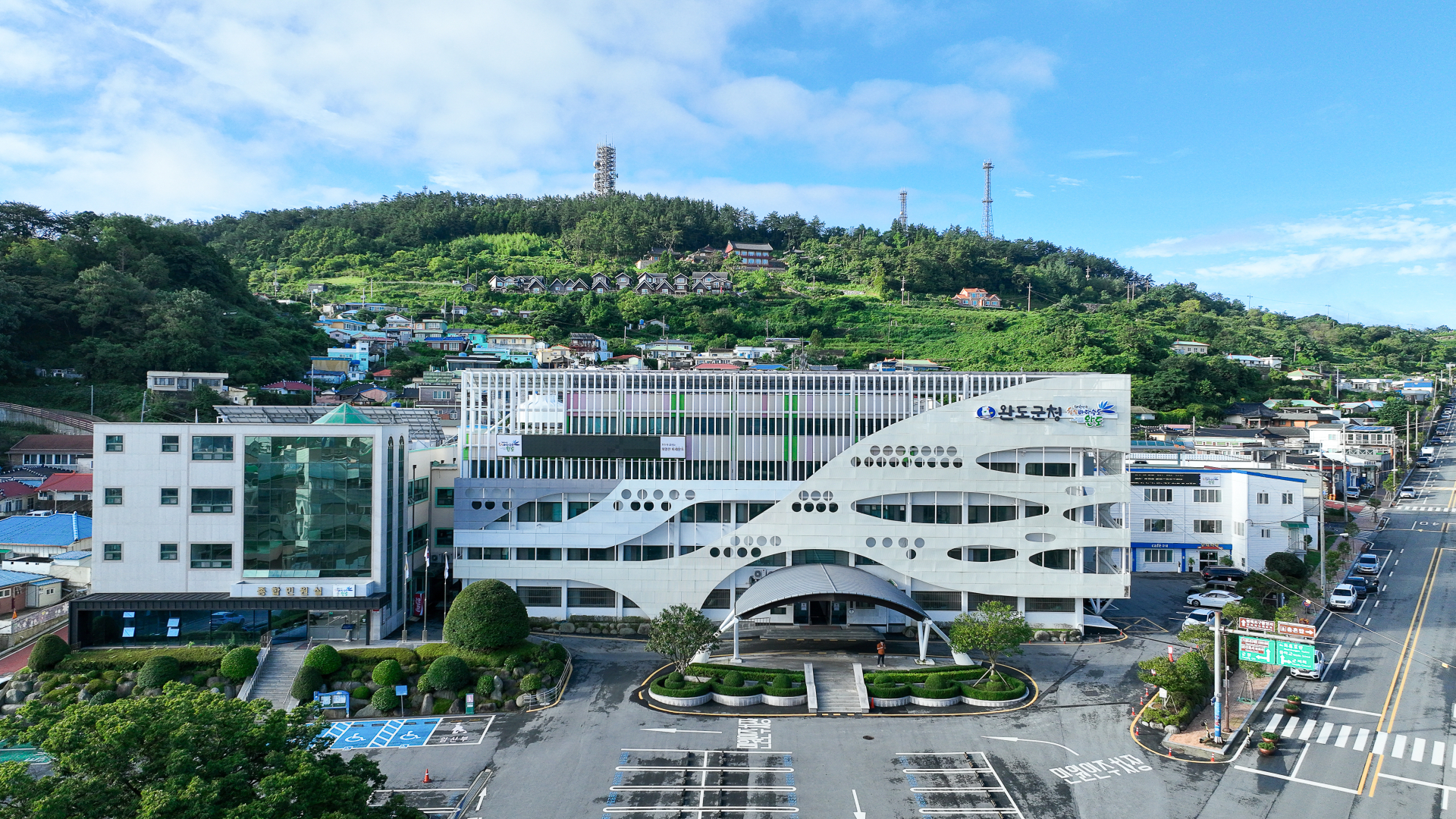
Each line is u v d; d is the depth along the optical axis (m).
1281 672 65.94
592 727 56.16
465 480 75.75
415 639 71.19
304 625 69.62
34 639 72.19
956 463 74.50
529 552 76.12
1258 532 96.38
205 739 30.94
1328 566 96.56
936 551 74.44
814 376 76.12
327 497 69.38
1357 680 64.31
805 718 57.75
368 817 31.81
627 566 75.44
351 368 183.62
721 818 43.97
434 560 81.62
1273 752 51.72
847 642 73.31
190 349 151.50
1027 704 60.16
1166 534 101.06
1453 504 138.75
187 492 69.06
